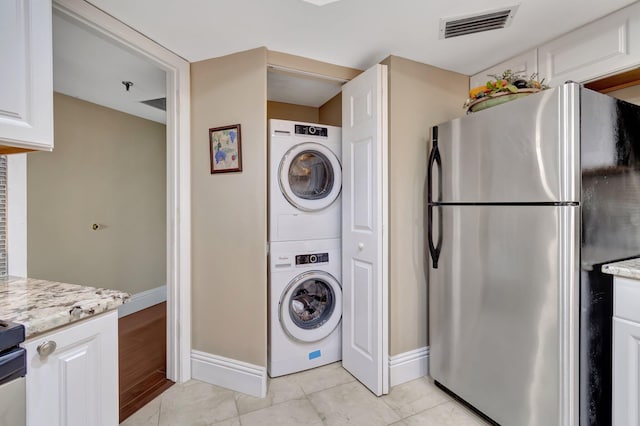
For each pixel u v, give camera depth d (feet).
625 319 3.99
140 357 7.60
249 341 6.12
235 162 6.15
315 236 7.00
